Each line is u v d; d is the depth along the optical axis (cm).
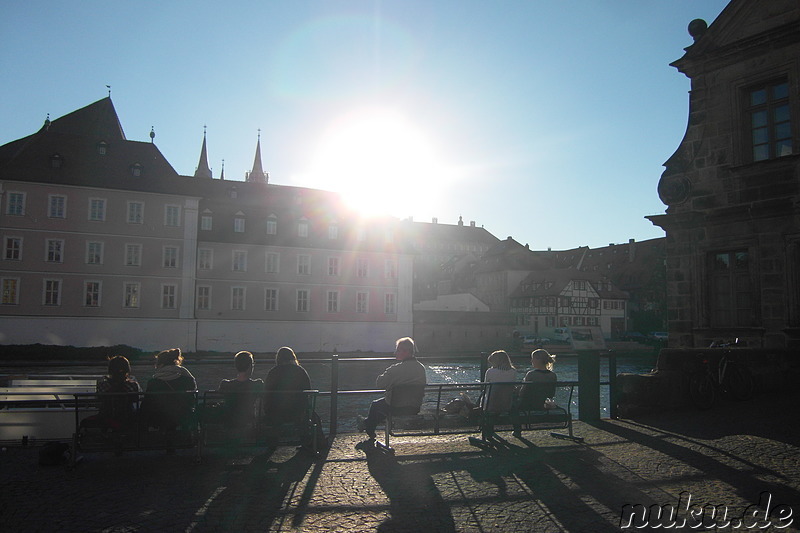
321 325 5966
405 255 6378
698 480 689
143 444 742
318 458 803
